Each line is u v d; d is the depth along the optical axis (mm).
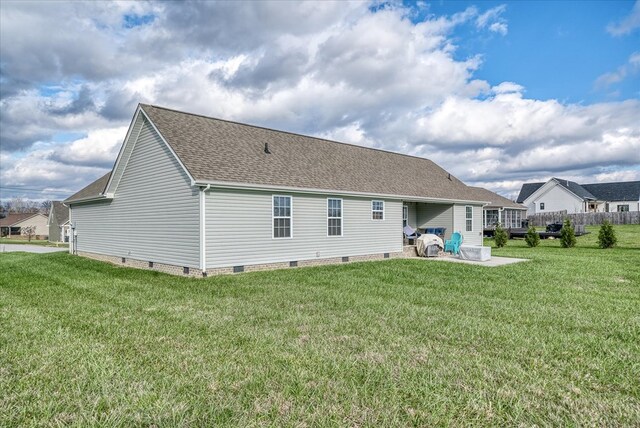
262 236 12688
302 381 3932
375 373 4141
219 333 5605
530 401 3527
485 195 35531
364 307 7270
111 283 10312
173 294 8633
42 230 62000
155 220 13398
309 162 15875
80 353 4766
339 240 15219
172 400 3523
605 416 3260
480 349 4953
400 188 18203
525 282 10227
